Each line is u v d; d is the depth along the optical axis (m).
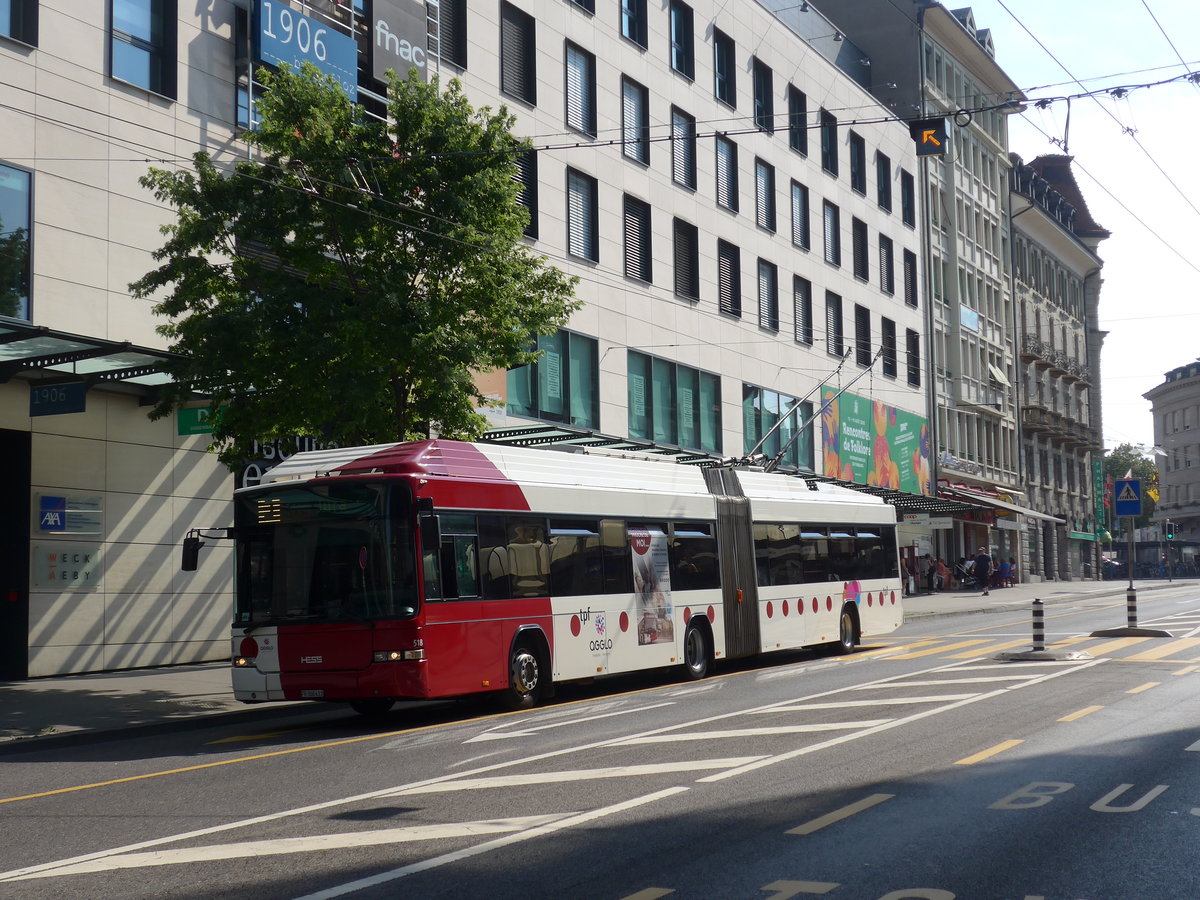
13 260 19.12
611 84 35.53
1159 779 9.49
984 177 68.19
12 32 19.44
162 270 18.08
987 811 8.38
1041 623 20.61
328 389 17.41
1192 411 116.94
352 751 12.62
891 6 59.16
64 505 20.53
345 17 25.61
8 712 16.09
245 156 23.11
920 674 18.38
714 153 40.69
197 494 22.77
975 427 64.25
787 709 14.48
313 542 14.95
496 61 30.97
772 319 43.94
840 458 48.28
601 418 33.94
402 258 18.39
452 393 18.08
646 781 9.80
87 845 8.15
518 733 13.41
